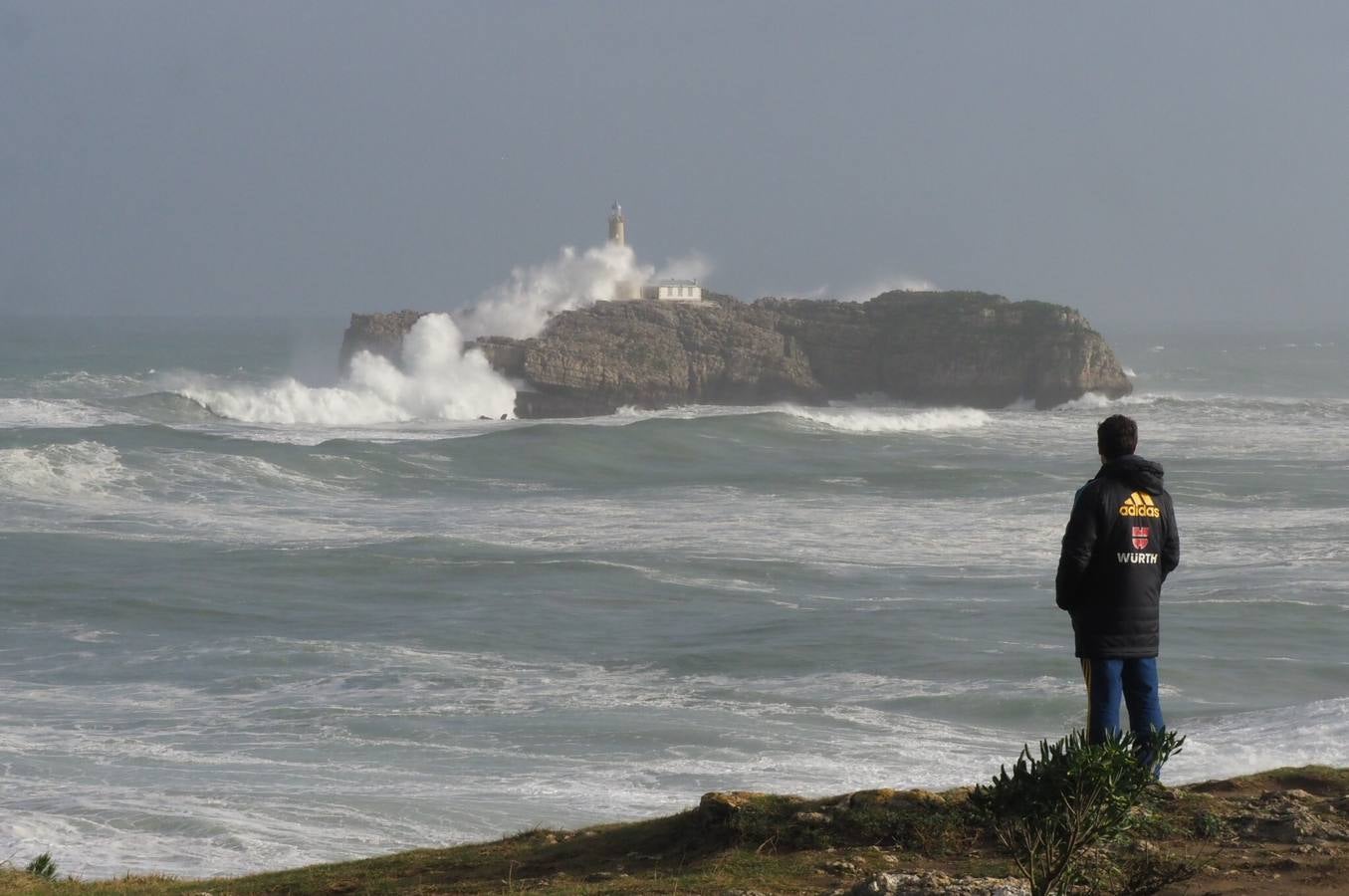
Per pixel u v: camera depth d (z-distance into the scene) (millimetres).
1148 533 24750
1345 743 44344
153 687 71438
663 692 68812
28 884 33969
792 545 118438
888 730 59750
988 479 164500
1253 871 21312
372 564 107125
